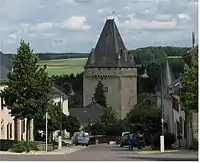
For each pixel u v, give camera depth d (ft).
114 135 334.44
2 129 172.14
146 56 477.36
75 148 178.50
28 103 136.05
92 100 511.81
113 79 512.63
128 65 515.09
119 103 509.35
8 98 138.62
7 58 203.10
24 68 137.49
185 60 162.91
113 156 102.27
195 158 91.20
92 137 298.97
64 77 590.55
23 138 197.06
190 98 96.43
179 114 181.78
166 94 234.38
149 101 276.41
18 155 110.22
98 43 525.34
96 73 514.68
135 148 168.25
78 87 583.58
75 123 278.26
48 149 144.05
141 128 207.41
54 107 173.88
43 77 138.72
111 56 518.37
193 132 142.20
